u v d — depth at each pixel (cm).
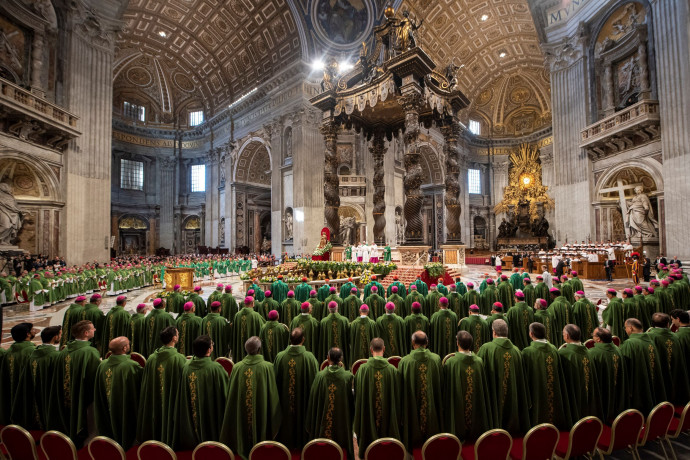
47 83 1571
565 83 2002
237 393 304
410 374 315
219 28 2852
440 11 2584
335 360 315
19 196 1461
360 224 2641
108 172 1808
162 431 319
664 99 1419
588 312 611
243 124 3177
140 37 2919
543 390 327
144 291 1483
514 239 3562
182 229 3662
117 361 327
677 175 1367
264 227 3588
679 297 754
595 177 1839
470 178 3894
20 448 276
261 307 653
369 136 1536
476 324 515
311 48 2588
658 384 354
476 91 3669
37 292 1034
